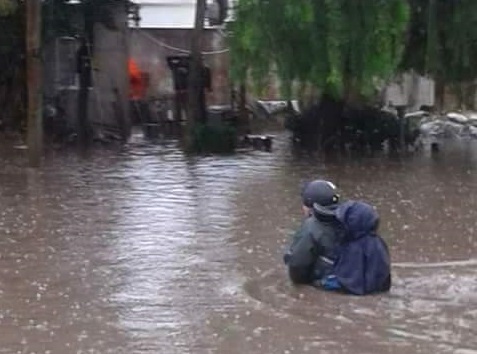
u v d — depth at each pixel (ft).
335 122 94.84
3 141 95.35
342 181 70.85
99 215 55.62
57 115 99.81
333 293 37.73
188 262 43.55
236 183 69.46
